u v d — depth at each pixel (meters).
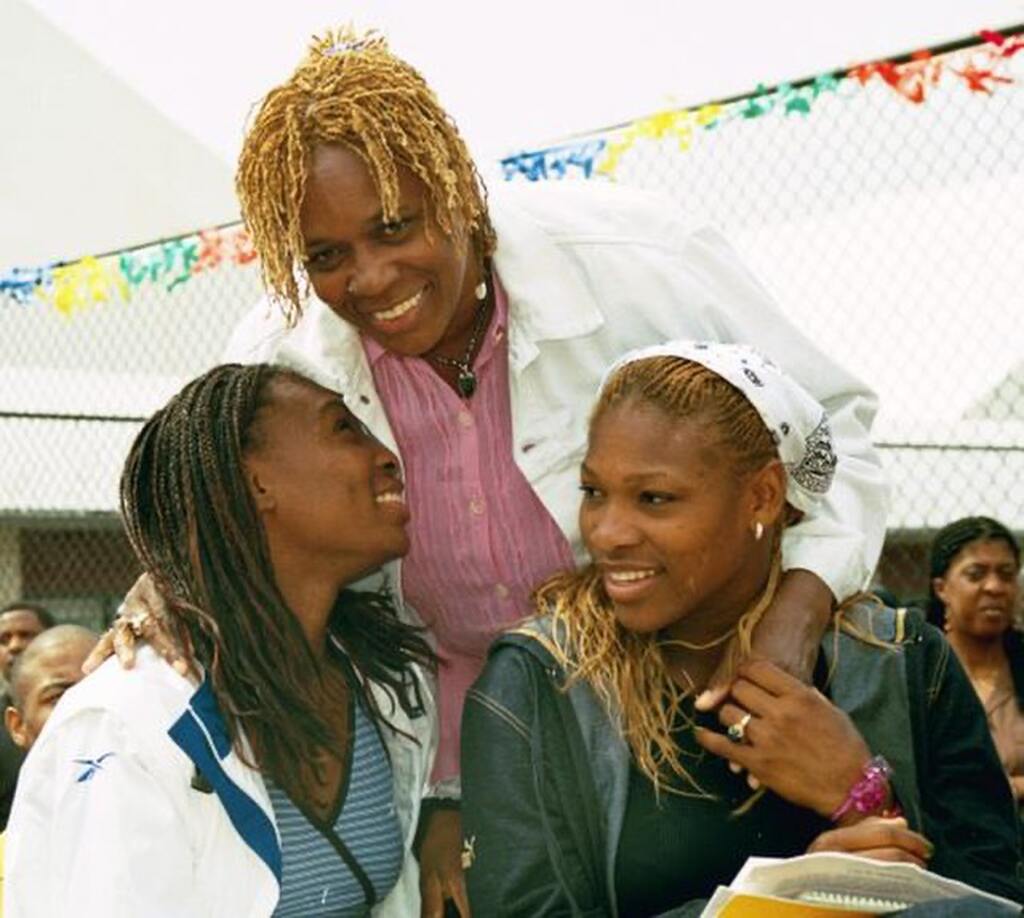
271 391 2.45
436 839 2.76
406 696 2.61
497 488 2.72
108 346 7.61
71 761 2.24
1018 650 5.68
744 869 2.05
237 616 2.37
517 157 4.58
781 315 2.81
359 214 2.41
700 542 2.29
